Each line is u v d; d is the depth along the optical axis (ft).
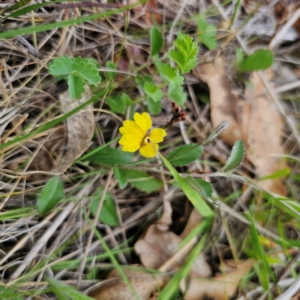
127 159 0.39
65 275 0.38
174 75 0.33
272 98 0.46
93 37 0.42
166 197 0.42
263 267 0.38
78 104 0.39
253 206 0.43
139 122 0.32
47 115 0.39
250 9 0.49
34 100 0.39
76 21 0.31
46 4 0.34
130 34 0.44
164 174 0.43
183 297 0.39
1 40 0.36
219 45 0.46
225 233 0.42
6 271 0.36
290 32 0.49
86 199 0.40
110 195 0.41
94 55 0.42
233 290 0.40
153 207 0.42
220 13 0.47
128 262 0.40
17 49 0.37
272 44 0.48
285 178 0.45
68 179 0.39
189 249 0.40
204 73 0.45
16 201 0.37
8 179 0.37
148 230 0.40
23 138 0.32
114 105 0.39
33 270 0.35
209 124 0.46
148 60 0.43
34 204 0.38
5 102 0.37
